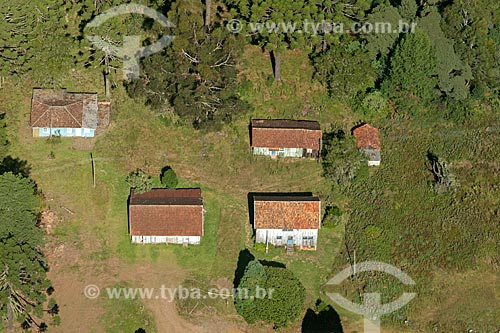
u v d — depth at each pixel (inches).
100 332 3171.8
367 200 3646.7
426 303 3267.7
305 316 3250.5
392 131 3932.1
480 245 3449.8
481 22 3858.3
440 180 3654.0
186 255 3467.0
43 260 3326.8
